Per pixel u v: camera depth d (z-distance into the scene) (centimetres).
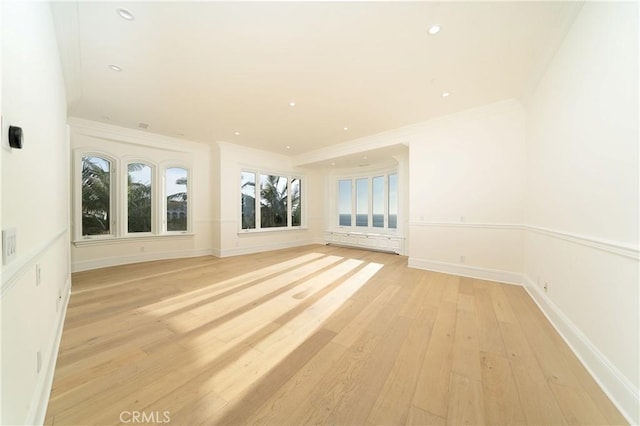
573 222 198
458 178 399
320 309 267
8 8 94
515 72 272
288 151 653
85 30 208
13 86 99
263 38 221
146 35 216
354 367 168
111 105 360
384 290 330
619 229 142
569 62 205
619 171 143
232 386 150
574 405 136
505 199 361
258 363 172
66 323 232
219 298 300
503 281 364
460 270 402
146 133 494
